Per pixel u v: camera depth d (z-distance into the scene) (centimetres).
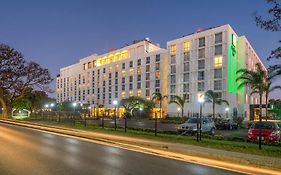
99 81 11600
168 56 8444
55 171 938
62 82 14362
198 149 1455
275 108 5438
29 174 889
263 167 1113
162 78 8956
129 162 1129
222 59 7219
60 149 1438
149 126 4144
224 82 7125
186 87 7919
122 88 10406
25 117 5553
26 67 5406
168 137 2067
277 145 1852
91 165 1050
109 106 10881
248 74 4828
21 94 5588
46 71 5550
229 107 7006
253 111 7756
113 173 932
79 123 3762
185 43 8062
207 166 1090
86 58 12600
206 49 7556
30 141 1742
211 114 6800
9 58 5212
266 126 2177
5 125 3288
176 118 6600
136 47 10300
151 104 8156
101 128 2878
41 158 1162
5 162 1066
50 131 2589
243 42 7750
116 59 11138
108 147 1568
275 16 1400
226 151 1411
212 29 7481
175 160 1200
